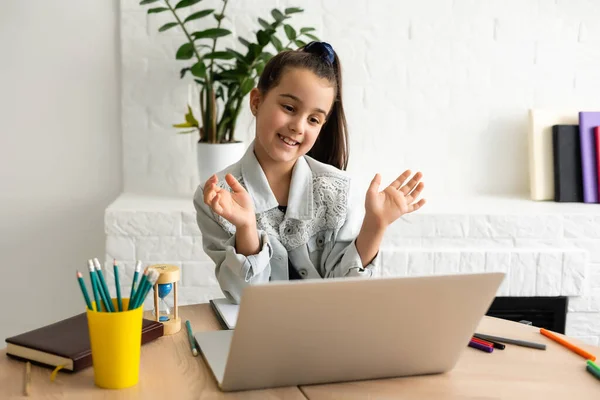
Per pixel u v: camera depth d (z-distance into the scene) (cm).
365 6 254
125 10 246
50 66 250
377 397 104
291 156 147
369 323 103
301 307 97
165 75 251
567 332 243
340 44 255
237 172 155
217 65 238
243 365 102
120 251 231
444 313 106
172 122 254
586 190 253
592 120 254
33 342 114
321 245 157
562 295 240
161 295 128
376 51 256
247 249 137
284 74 145
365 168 262
